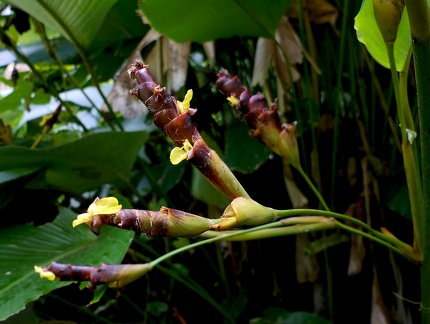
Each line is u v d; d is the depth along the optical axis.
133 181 1.12
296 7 0.90
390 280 0.90
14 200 0.85
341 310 0.95
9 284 0.67
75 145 0.80
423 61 0.43
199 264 1.14
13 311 0.62
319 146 0.95
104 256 0.69
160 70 0.95
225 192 0.45
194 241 1.12
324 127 0.95
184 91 1.04
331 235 0.89
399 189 0.85
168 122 0.45
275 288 1.05
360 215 0.90
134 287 1.12
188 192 1.14
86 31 0.86
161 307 1.10
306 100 0.97
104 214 0.40
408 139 0.56
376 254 0.90
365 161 0.90
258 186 1.02
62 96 1.29
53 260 0.73
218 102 1.06
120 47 1.12
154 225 0.40
